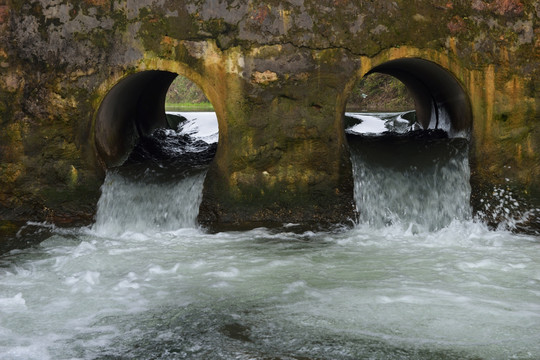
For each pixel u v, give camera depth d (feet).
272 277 19.80
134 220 26.71
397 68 35.17
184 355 14.14
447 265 20.92
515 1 26.37
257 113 26.32
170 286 18.99
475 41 26.40
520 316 16.22
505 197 26.94
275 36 25.89
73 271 20.70
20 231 26.16
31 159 26.84
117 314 16.71
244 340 14.93
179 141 38.24
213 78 26.21
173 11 25.93
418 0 25.98
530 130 26.96
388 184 26.63
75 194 27.04
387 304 17.17
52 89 26.37
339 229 26.30
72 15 26.08
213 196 26.94
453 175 26.81
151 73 33.88
